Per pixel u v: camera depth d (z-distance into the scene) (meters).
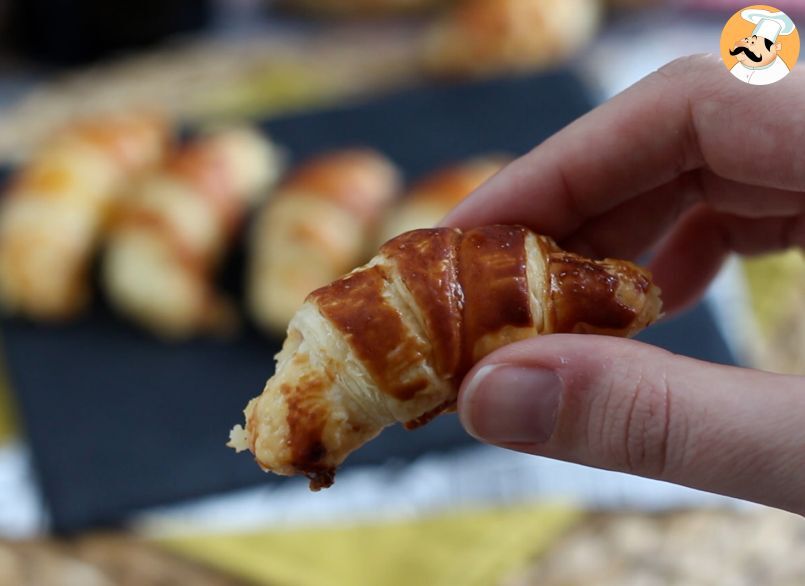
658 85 0.27
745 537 0.34
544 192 0.28
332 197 0.41
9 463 0.36
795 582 0.33
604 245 0.30
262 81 0.53
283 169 0.46
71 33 0.56
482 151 0.47
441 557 0.33
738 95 0.26
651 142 0.27
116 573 0.33
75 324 0.40
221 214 0.41
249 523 0.34
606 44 0.55
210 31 0.59
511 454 0.35
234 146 0.44
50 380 0.38
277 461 0.23
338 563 0.33
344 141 0.48
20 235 0.39
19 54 0.58
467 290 0.23
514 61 0.52
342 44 0.57
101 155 0.43
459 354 0.23
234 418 0.37
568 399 0.23
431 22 0.59
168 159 0.43
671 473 0.23
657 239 0.30
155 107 0.51
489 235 0.24
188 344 0.39
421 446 0.35
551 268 0.24
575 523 0.34
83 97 0.52
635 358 0.23
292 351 0.24
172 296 0.39
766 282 0.41
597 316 0.23
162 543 0.34
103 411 0.37
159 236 0.39
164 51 0.58
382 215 0.42
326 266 0.39
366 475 0.35
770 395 0.22
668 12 0.57
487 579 0.33
